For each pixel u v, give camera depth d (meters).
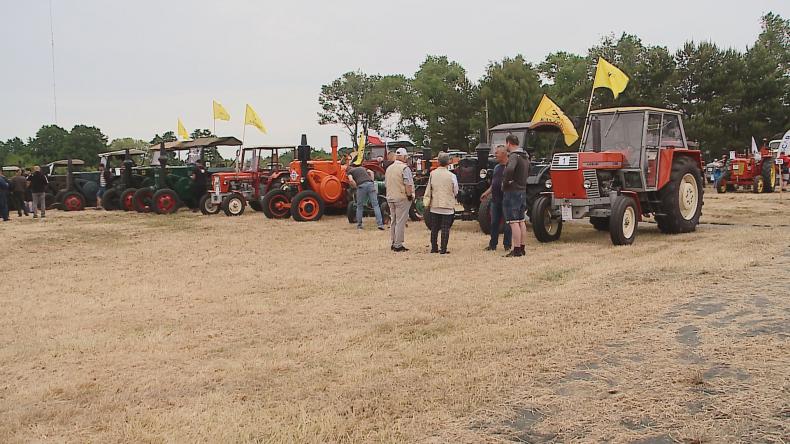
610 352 4.39
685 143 10.89
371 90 65.69
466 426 3.40
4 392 4.22
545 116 11.70
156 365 4.66
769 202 16.58
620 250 8.95
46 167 22.20
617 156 9.95
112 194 20.08
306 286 7.32
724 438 3.11
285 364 4.55
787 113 36.81
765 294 5.65
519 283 6.92
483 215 11.15
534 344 4.64
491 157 11.83
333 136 15.89
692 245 8.94
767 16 66.88
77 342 5.26
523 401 3.66
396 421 3.50
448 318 5.59
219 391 4.09
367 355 4.65
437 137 44.66
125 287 7.57
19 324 5.93
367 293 6.78
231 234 12.83
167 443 3.35
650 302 5.62
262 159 18.12
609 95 39.00
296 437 3.36
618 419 3.38
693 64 38.41
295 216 15.05
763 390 3.60
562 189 9.61
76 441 3.44
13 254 10.66
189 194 18.52
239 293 7.07
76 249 11.16
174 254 10.23
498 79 39.62
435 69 55.72
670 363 4.11
